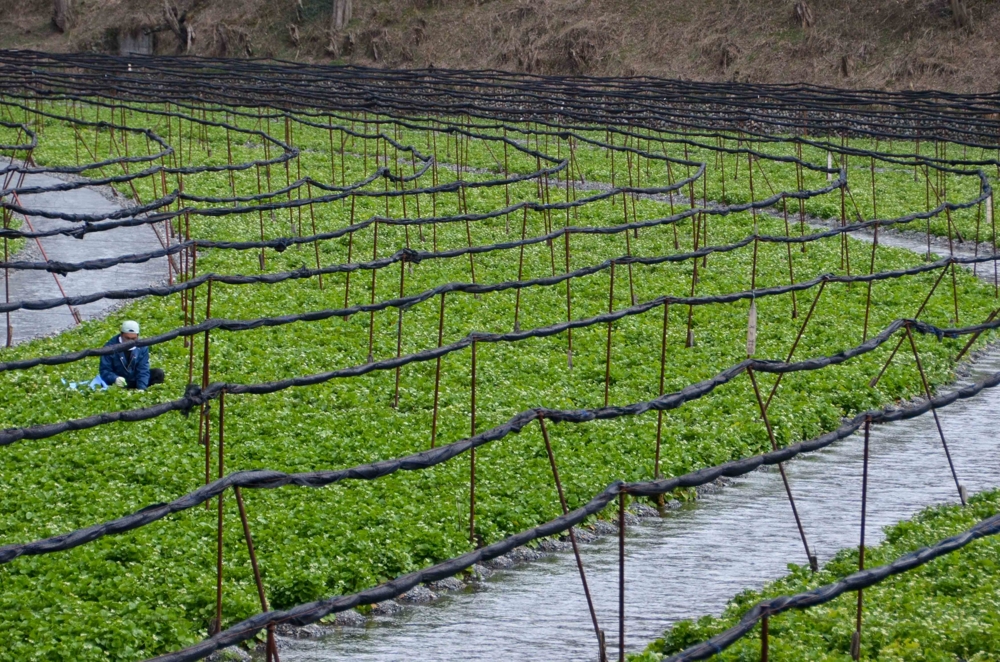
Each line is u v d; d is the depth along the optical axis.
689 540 25.00
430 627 21.00
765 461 20.91
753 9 116.44
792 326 40.69
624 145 78.56
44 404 30.28
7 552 16.58
